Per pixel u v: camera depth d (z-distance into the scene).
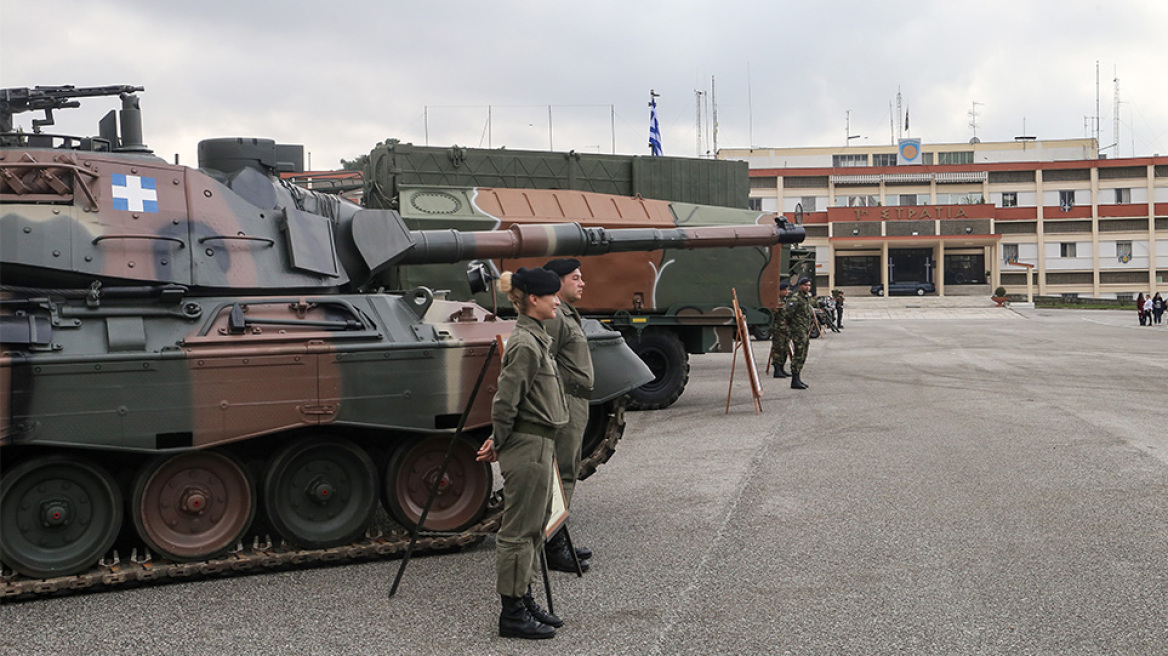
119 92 7.74
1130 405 14.48
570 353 6.52
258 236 7.32
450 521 7.19
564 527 6.49
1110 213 75.81
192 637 5.43
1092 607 5.70
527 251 9.44
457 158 17.22
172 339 6.31
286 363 6.48
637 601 5.95
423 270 14.99
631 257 15.84
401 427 6.79
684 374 15.14
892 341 31.53
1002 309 60.72
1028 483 9.03
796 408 14.73
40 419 5.89
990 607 5.72
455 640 5.35
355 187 14.98
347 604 5.96
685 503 8.52
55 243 6.53
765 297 16.75
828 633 5.35
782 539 7.29
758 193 76.00
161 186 7.08
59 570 6.17
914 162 77.81
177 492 6.55
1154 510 7.96
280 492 6.75
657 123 28.95
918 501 8.40
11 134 7.13
